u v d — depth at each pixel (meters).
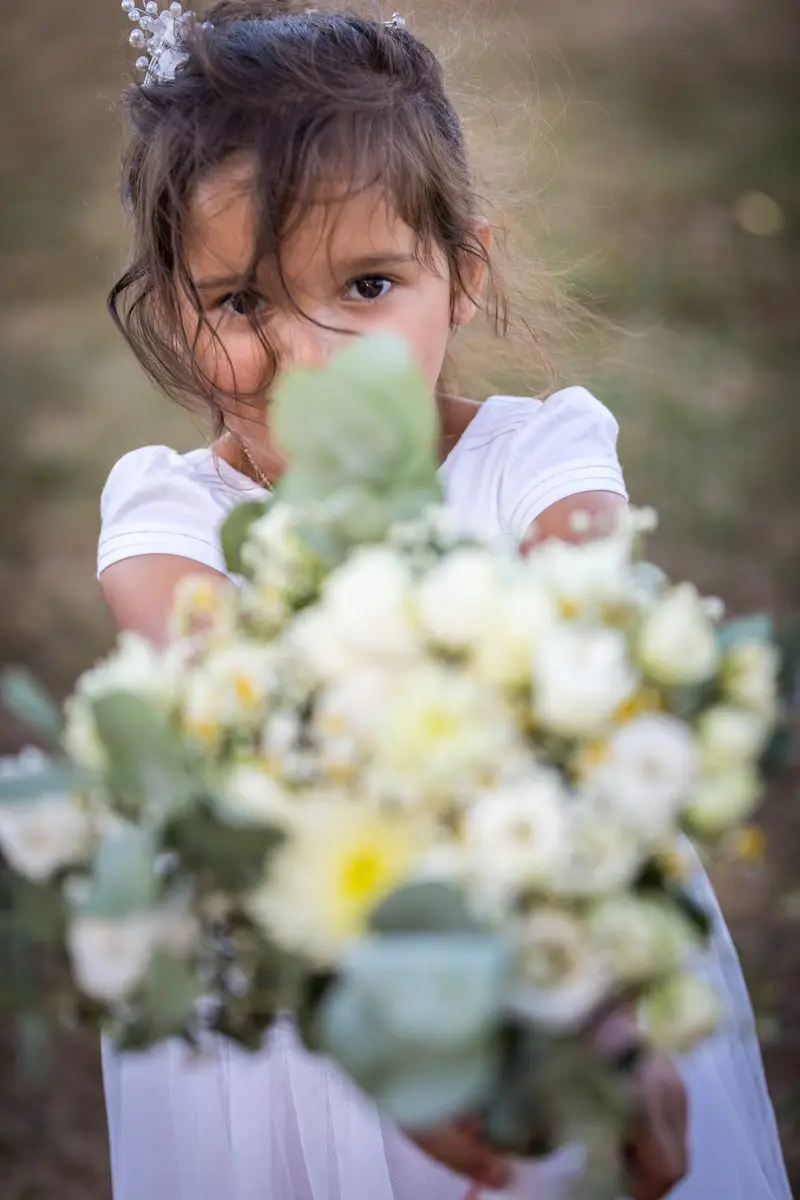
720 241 5.78
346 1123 1.33
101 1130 2.48
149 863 0.85
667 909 0.91
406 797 0.85
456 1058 0.80
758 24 8.07
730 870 2.89
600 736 0.88
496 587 0.90
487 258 1.68
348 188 1.41
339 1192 1.33
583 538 1.49
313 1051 0.93
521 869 0.82
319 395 0.97
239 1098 1.37
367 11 1.85
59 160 7.25
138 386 5.25
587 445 1.63
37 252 6.41
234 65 1.50
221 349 1.46
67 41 8.54
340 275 1.42
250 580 1.08
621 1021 0.93
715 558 3.96
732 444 4.46
